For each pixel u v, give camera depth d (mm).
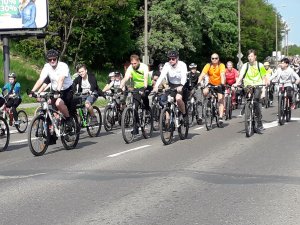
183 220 5574
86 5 32812
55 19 33438
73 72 37938
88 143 12211
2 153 10891
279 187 7074
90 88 13766
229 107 17531
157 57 48844
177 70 11891
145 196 6645
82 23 37938
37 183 7559
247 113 12648
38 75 34531
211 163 9000
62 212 5945
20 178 7980
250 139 12227
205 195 6668
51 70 10531
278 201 6328
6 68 25422
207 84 14844
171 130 11695
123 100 15008
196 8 49312
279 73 16031
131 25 45875
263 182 7398
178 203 6281
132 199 6496
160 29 47656
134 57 12422
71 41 39250
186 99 12328
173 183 7387
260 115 13188
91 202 6379
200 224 5422
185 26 47719
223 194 6715
